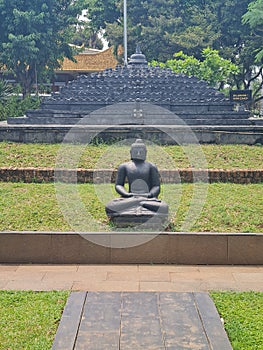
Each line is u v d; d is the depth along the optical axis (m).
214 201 10.88
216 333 5.85
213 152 14.41
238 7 36.19
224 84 42.56
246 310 6.58
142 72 20.92
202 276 8.17
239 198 11.09
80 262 8.86
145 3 38.00
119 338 5.74
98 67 44.34
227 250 8.82
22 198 10.94
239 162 13.72
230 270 8.52
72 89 20.11
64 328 5.97
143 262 8.86
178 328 6.00
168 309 6.57
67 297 7.03
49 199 10.90
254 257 8.81
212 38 36.00
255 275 8.23
